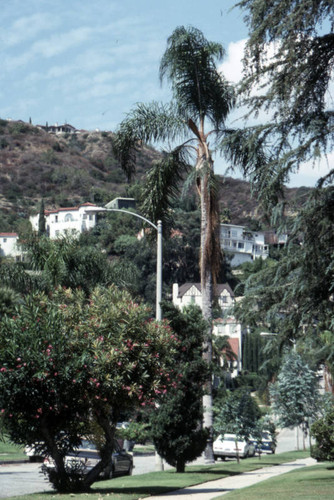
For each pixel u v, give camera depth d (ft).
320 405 155.43
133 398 59.93
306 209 51.31
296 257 53.83
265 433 155.43
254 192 52.26
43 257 118.52
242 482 72.43
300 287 53.72
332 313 55.36
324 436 91.20
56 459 59.98
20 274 119.24
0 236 597.93
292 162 50.47
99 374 57.36
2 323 56.85
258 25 51.47
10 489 66.54
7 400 56.54
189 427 80.79
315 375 157.28
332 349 56.39
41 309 58.80
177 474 79.46
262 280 56.18
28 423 58.18
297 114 52.03
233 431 115.55
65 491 59.47
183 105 96.27
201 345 80.94
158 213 95.50
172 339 61.82
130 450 138.92
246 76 52.37
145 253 414.21
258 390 275.18
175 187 96.32
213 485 69.36
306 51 51.08
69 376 55.93
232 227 553.23
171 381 63.46
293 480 66.95
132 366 58.23
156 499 55.26
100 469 60.90
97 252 123.03
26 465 98.99
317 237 52.06
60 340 56.54
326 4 49.55
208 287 92.73
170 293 419.33
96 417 60.95
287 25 49.57
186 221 434.30
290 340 57.36
